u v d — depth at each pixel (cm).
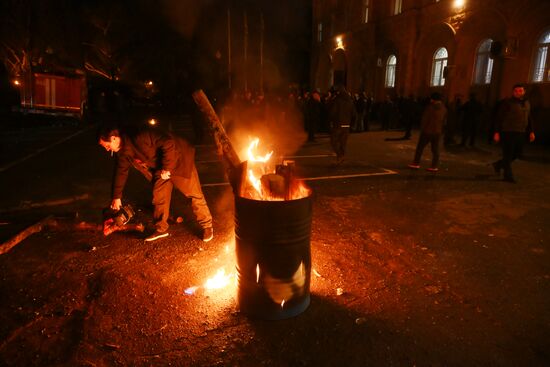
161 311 305
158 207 438
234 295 329
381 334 278
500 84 1590
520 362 251
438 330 283
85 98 2150
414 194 662
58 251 414
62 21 2931
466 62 1805
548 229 492
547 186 721
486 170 871
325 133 1664
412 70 2161
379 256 409
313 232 479
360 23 2678
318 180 769
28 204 595
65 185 726
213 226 496
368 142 1380
